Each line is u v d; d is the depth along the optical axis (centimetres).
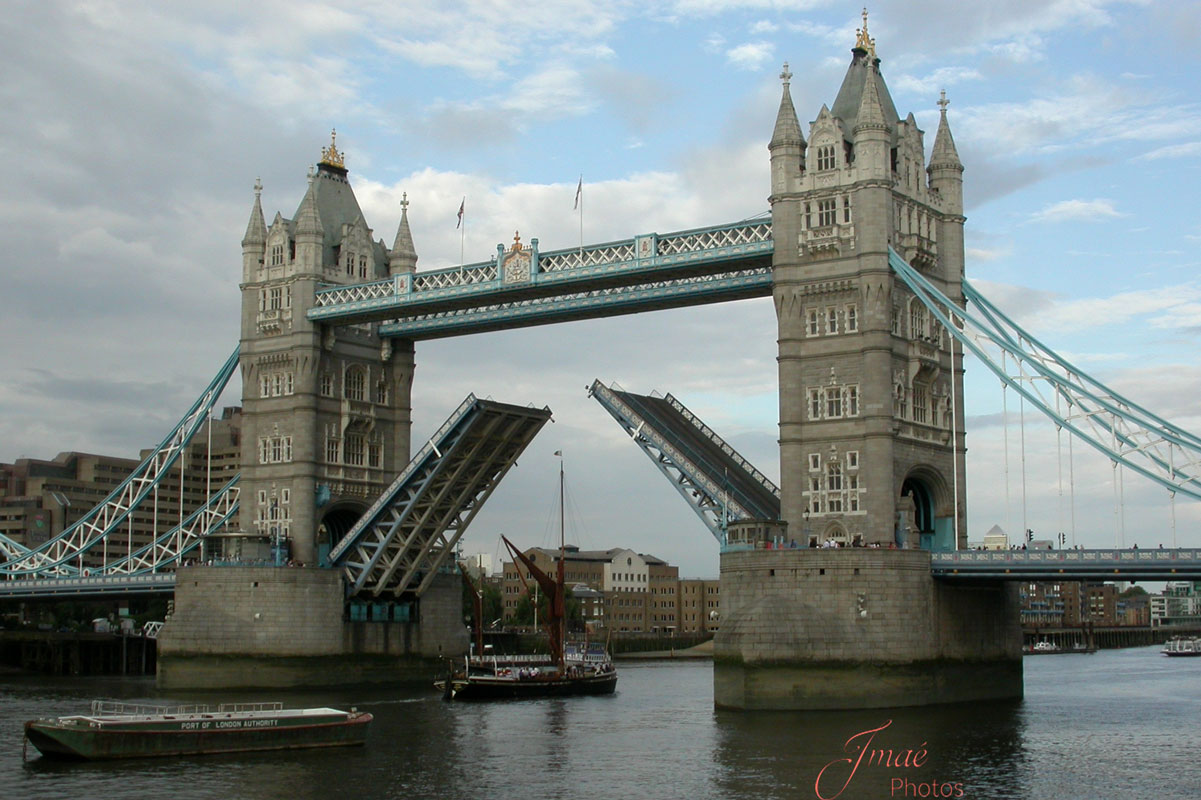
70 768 7181
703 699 11525
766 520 9731
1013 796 6247
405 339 13312
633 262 10781
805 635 9212
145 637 17012
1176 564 8569
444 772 7081
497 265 11525
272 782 6788
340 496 12744
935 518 10375
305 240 12731
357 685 12462
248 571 12112
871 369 9725
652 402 10838
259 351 12900
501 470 12175
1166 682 14500
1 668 17275
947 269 10581
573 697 11762
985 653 10131
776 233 10188
